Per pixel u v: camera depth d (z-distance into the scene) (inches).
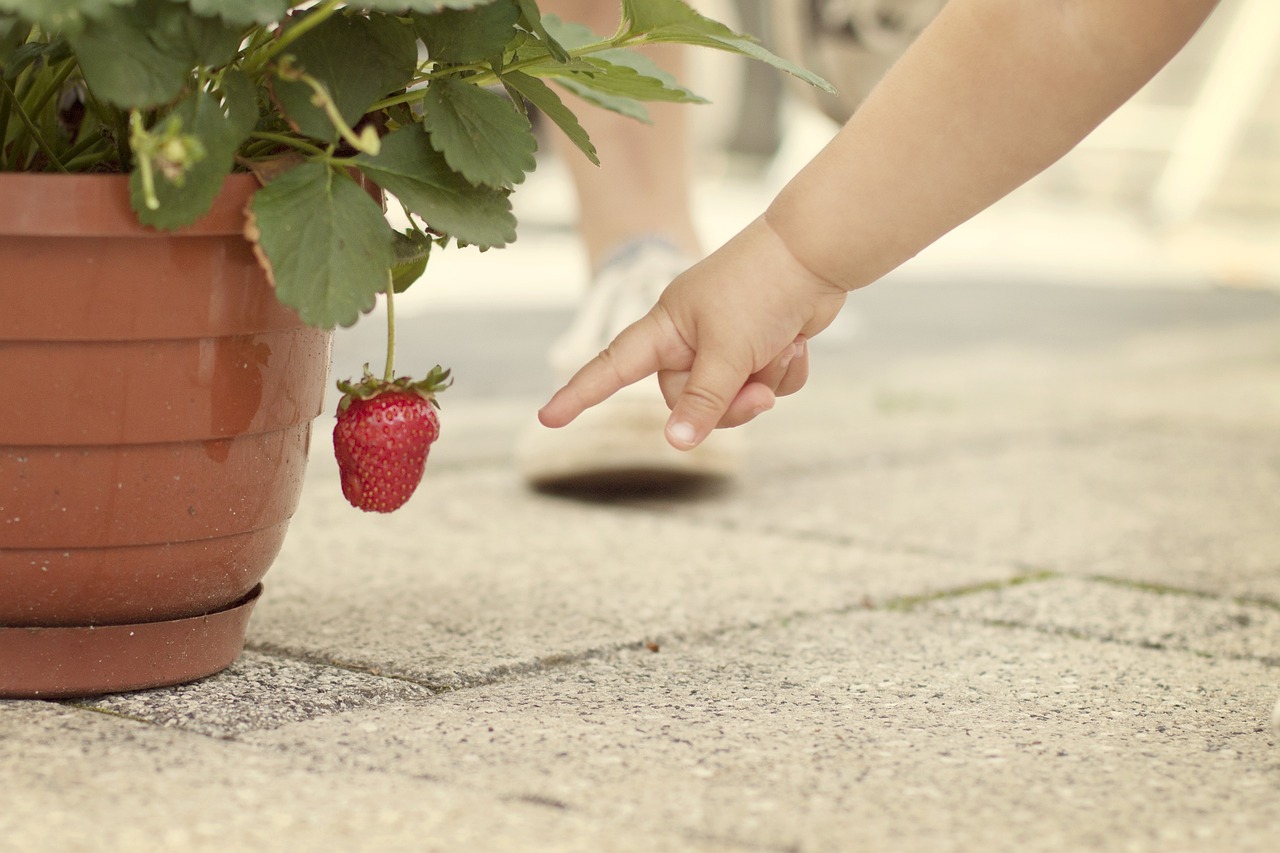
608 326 54.0
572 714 37.2
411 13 36.3
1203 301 117.0
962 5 37.2
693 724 36.9
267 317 36.6
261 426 36.9
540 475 53.2
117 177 35.1
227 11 33.7
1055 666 39.9
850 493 54.2
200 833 33.0
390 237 35.6
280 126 36.7
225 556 37.2
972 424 69.4
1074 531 50.0
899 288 121.1
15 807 33.5
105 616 36.9
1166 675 39.5
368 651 39.8
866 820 33.8
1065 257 141.3
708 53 183.9
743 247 37.9
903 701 38.1
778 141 187.2
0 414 35.5
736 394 38.2
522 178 36.0
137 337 35.6
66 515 36.0
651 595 43.9
